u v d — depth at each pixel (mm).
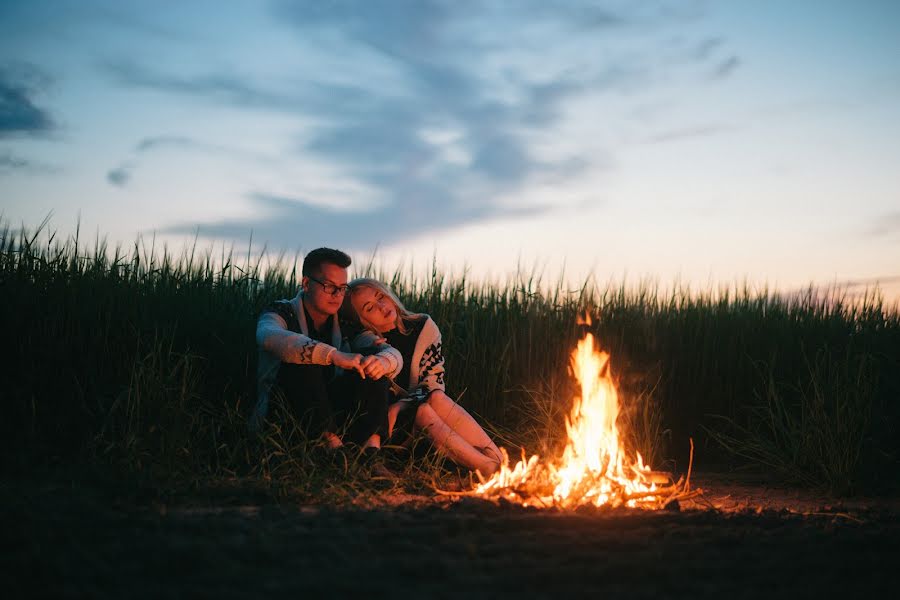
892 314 5910
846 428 3842
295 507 2678
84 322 4070
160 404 3502
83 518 2336
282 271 5156
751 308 6199
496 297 5641
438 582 1869
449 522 2385
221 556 1969
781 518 2719
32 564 1841
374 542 2195
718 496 3582
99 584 1755
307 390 3381
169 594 1682
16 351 3781
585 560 2059
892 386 4734
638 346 5602
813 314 6023
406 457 3744
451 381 4891
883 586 1908
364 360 3418
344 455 3178
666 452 4973
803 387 5109
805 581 1956
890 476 4016
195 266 4965
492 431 4609
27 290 4043
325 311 3721
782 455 4223
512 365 5086
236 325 4414
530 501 2953
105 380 3855
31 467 3146
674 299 6203
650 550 2197
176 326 4148
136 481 2900
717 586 1896
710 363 5492
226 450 3439
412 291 5500
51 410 3607
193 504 2734
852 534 2461
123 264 4578
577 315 5621
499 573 1930
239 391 4172
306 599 1699
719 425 5273
